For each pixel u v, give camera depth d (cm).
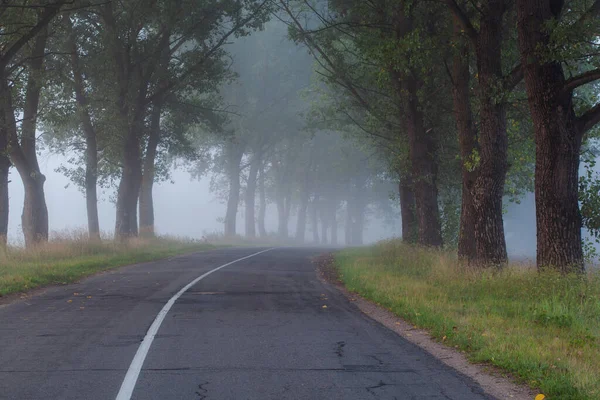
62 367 810
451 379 772
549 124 1567
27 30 2580
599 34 1653
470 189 2089
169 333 1047
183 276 2041
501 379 782
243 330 1084
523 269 1636
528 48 1576
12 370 793
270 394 693
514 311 1227
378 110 2819
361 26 2416
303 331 1085
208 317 1218
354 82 2856
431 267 1991
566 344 929
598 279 1407
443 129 2773
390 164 3095
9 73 2703
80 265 2261
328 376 778
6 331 1062
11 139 2794
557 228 1559
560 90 1559
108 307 1341
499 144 1889
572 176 1569
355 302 1513
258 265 2603
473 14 2050
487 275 1611
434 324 1116
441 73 2462
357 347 958
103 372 784
